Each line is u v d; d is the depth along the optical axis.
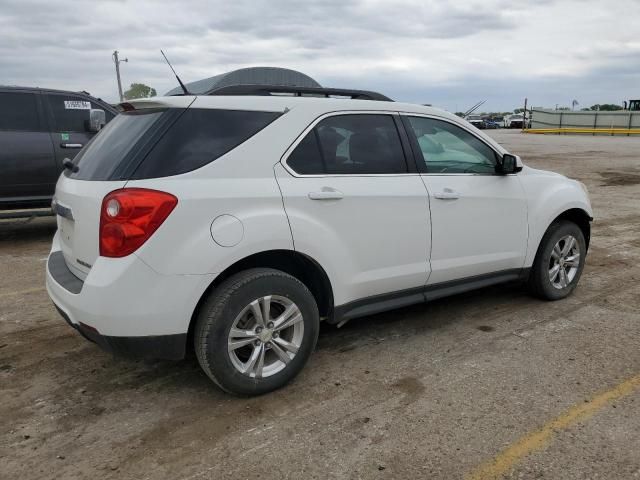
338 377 3.51
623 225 8.70
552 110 48.78
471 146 4.25
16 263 6.42
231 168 3.06
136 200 2.77
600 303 4.90
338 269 3.43
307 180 3.30
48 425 2.98
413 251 3.79
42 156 7.42
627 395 3.25
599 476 2.54
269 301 3.15
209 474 2.58
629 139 35.22
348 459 2.68
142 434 2.90
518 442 2.80
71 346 4.01
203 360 3.05
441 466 2.62
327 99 3.54
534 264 4.79
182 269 2.86
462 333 4.23
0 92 7.24
